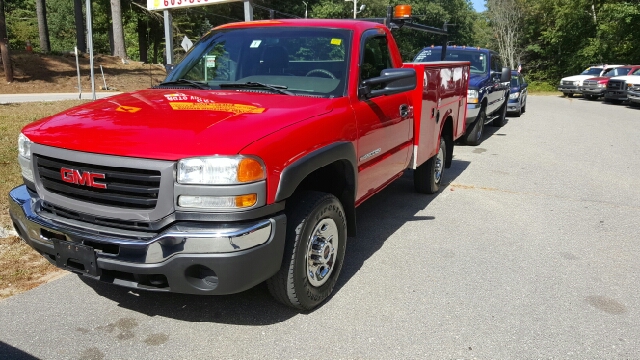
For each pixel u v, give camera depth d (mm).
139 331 3281
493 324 3480
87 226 2975
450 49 11828
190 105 3428
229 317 3494
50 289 3818
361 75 4145
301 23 4504
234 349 3109
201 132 2910
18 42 43875
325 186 3953
